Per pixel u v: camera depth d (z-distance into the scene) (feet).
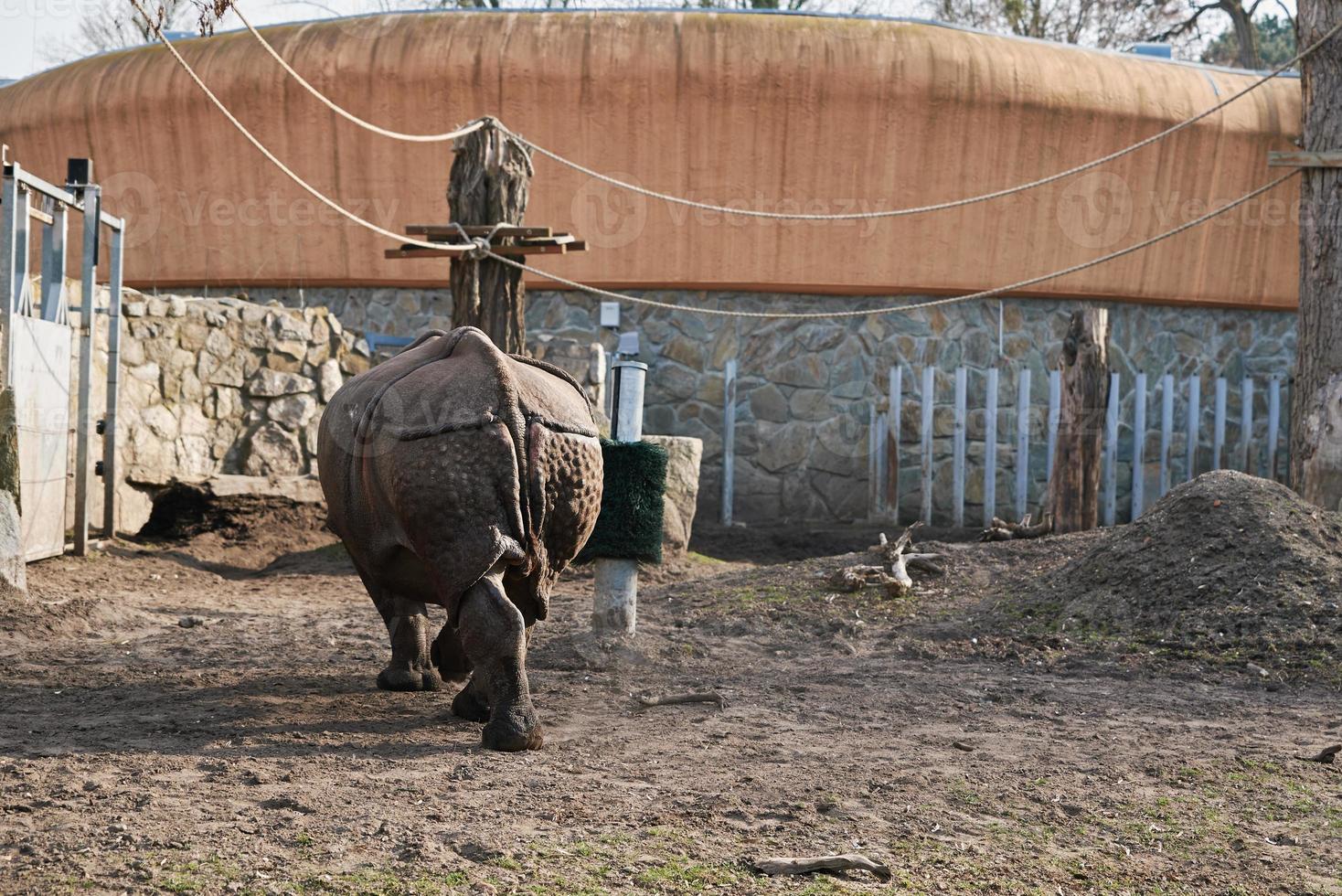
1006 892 13.08
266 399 52.08
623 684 24.97
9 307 37.27
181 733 19.44
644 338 58.08
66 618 29.86
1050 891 13.20
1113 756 19.33
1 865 12.61
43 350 39.55
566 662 27.04
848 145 56.34
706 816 15.26
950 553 37.50
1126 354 60.95
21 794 15.34
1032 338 59.47
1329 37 41.91
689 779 17.22
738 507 57.98
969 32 58.03
